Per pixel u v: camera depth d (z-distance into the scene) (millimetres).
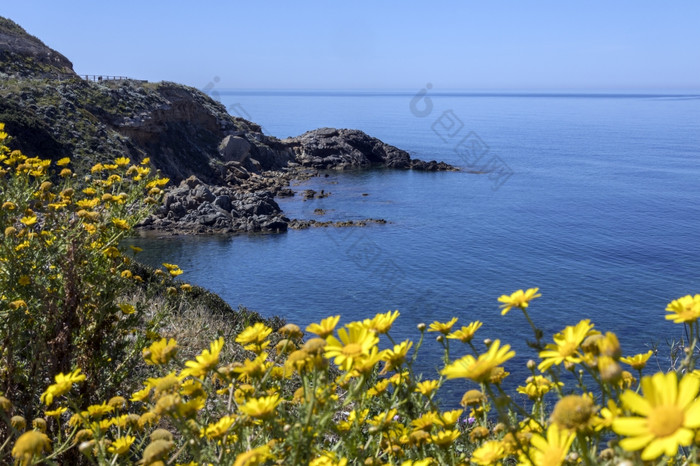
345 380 2135
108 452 2395
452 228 49344
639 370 1925
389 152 86438
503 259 40094
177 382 2080
